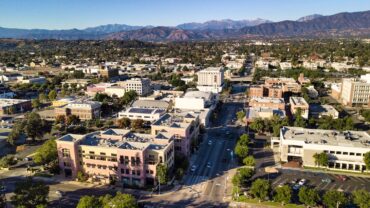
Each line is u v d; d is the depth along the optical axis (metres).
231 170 163.88
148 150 144.50
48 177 155.25
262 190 128.88
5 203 125.69
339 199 118.81
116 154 146.50
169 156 152.50
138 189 143.38
